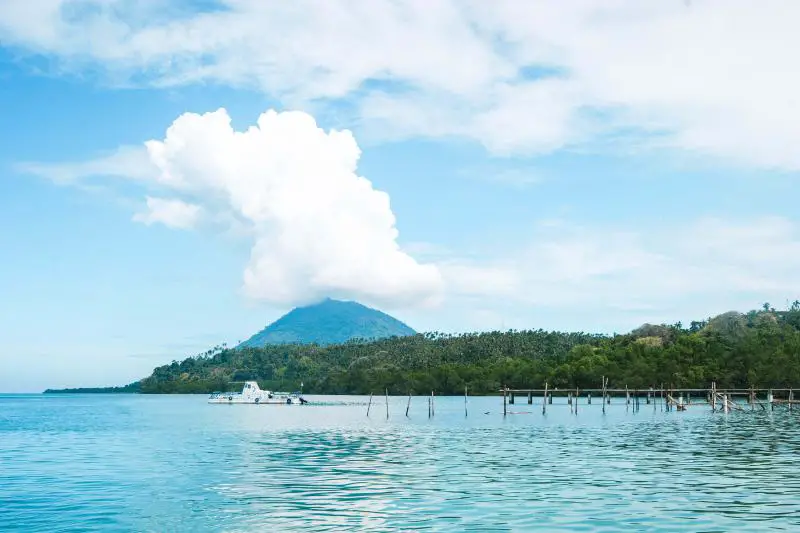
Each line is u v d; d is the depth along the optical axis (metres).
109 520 35.47
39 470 55.19
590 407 168.75
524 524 33.25
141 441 83.06
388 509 37.06
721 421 110.56
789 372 189.25
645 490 42.19
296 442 79.38
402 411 165.75
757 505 37.34
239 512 36.88
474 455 62.47
